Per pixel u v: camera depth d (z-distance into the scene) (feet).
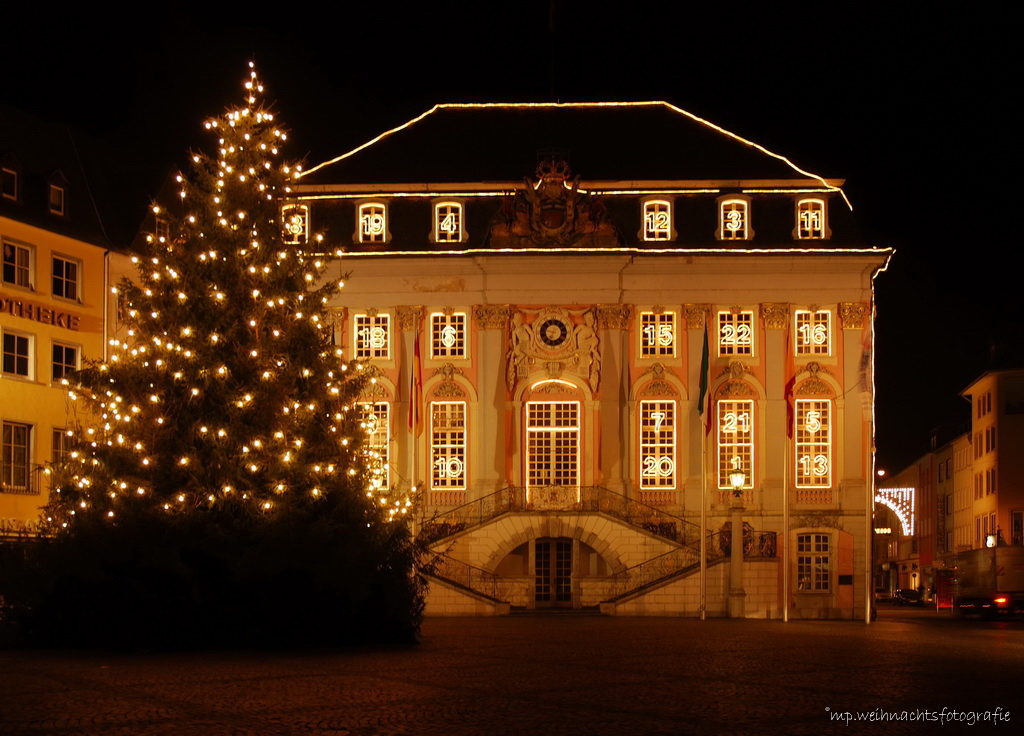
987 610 167.73
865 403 161.38
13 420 131.13
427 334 164.14
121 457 90.12
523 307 163.43
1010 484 256.11
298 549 88.38
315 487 91.45
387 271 164.35
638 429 162.50
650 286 163.43
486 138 176.04
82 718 53.01
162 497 89.61
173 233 97.14
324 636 91.20
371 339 164.66
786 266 162.71
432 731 49.62
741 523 146.10
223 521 90.33
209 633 88.79
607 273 162.91
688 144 173.58
